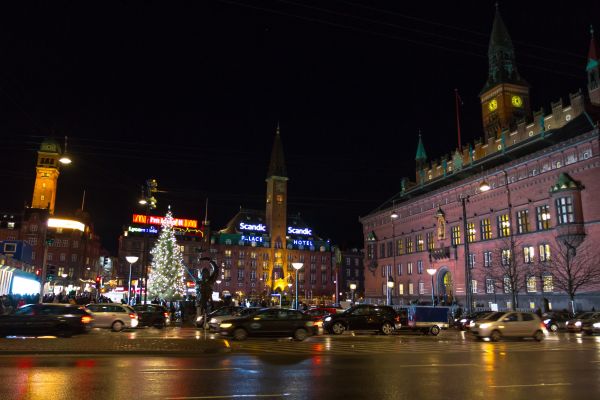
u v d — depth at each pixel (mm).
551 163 54375
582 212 50031
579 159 50781
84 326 25688
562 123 60031
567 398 10969
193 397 10711
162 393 11117
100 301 56531
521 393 11523
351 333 35438
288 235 154750
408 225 83062
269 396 10930
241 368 15547
